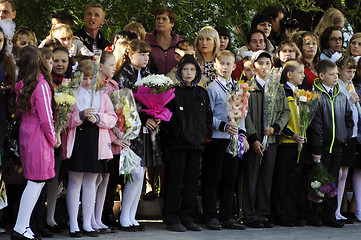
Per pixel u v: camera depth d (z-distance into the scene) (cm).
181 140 1210
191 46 1387
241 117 1244
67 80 1071
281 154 1337
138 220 1342
